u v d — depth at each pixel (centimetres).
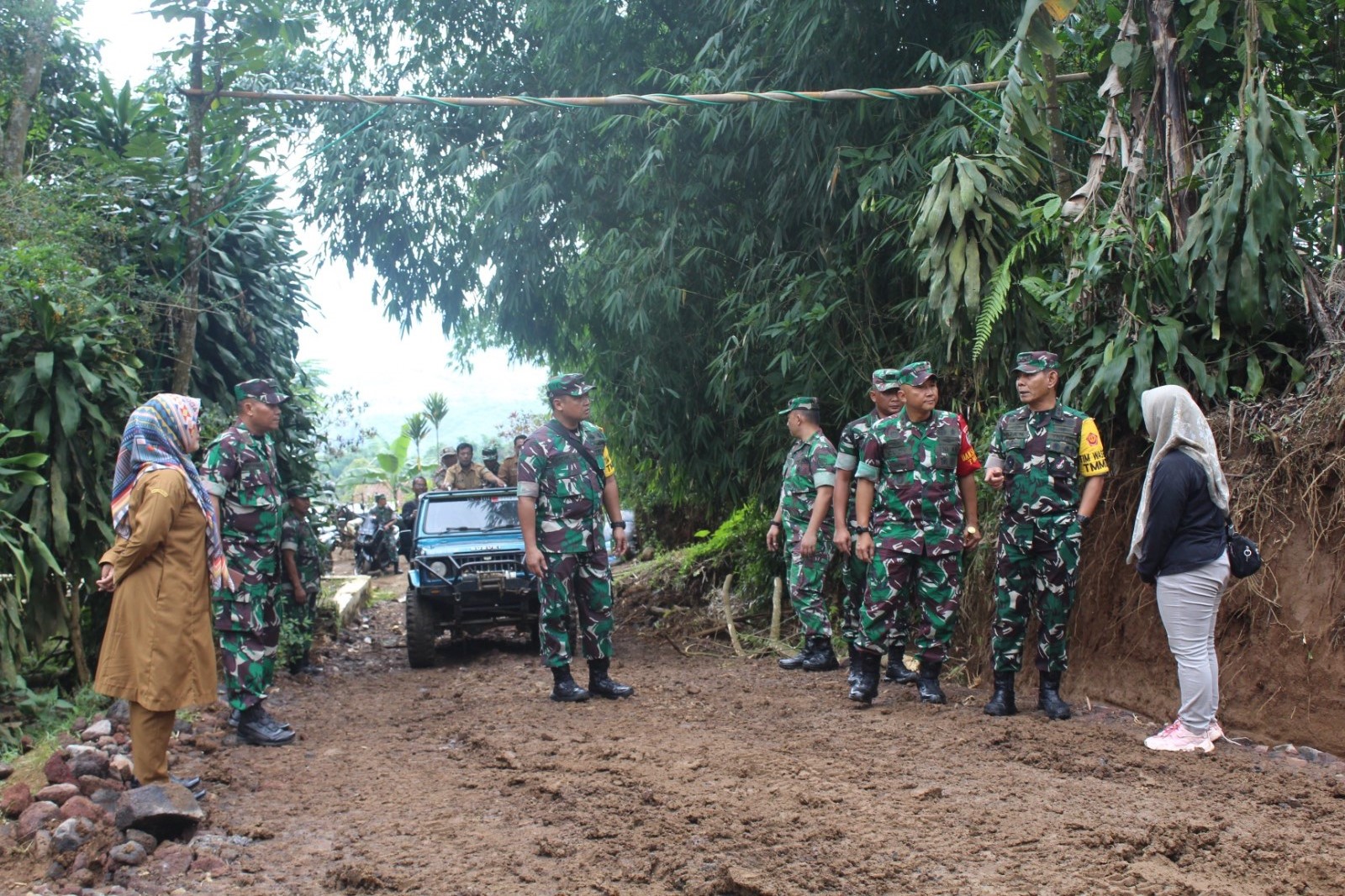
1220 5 568
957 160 612
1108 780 433
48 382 592
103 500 627
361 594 1327
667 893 330
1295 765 450
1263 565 502
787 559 798
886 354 845
